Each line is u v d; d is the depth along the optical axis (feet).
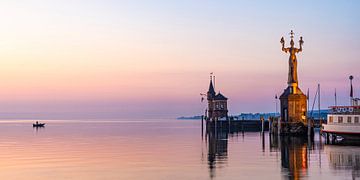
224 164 191.31
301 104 372.99
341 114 298.56
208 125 549.13
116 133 503.61
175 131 561.02
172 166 187.73
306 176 157.69
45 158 222.69
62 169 183.83
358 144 284.20
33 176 168.04
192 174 166.09
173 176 162.81
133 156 228.02
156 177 161.48
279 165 185.68
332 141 308.40
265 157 215.31
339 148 255.50
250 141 329.11
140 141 348.18
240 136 409.28
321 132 328.08
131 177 162.61
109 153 245.45
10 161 211.41
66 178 163.12
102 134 478.18
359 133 285.84
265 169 175.01
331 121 301.84
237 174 164.25
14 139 386.93
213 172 169.78
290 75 380.58
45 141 356.18
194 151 251.39
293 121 370.53
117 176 165.17
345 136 293.64
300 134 364.17
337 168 175.42
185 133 493.36
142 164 195.62
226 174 164.66
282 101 385.09
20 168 187.83
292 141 317.42
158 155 231.71
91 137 414.82
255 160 203.62
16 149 275.80
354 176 156.97
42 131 578.25
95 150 264.52
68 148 281.33
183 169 178.60
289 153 231.71
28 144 320.91
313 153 229.45
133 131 566.77
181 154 235.20
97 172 174.81
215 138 379.35
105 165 193.98
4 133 514.27
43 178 163.84
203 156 223.92
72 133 509.35
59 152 253.85
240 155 225.76
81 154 241.14
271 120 396.16
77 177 164.76
